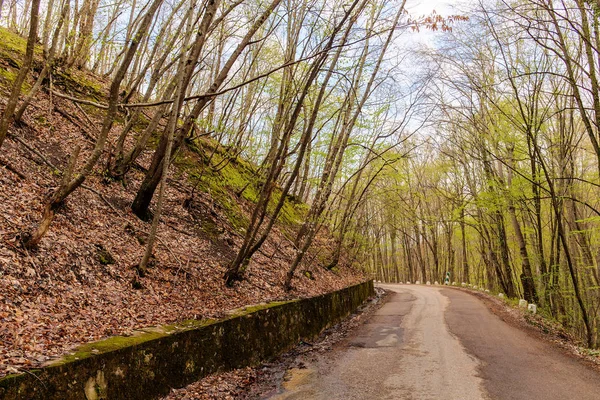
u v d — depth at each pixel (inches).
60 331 185.0
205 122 496.4
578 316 829.8
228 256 434.9
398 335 419.8
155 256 331.6
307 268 611.5
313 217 601.9
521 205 705.0
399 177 803.4
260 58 598.9
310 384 252.5
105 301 240.4
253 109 617.6
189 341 223.8
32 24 201.8
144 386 185.8
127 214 362.3
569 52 507.8
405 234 1647.4
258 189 719.1
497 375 271.0
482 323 497.0
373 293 904.3
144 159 485.7
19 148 336.2
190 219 450.3
